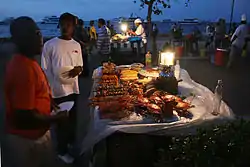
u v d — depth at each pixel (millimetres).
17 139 1246
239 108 2895
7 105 1189
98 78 2766
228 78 4461
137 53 5277
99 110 1870
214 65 5523
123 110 1846
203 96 2266
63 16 2049
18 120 1185
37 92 1263
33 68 1199
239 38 4758
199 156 1019
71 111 2186
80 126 2416
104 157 1861
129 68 3379
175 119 1758
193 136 1157
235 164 958
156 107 1828
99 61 5082
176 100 1960
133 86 2350
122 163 1738
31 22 1149
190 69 5367
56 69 2055
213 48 6012
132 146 1720
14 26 1121
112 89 2215
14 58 1148
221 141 1044
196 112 1879
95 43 5691
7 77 1147
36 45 1180
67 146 2160
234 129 1104
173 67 2592
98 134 1691
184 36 6711
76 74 2160
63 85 2131
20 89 1149
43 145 1336
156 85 2318
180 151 1122
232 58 4973
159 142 1710
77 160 2154
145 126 1675
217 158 986
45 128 1310
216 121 1675
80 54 2209
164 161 1118
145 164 1740
